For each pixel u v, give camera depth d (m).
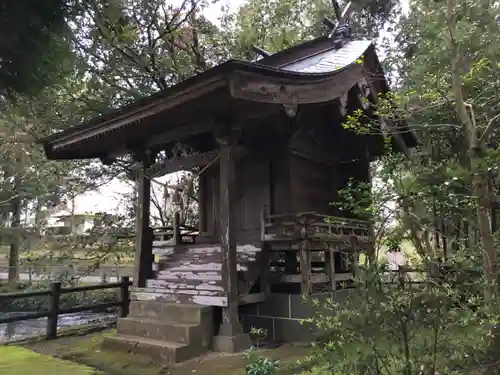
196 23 12.45
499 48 4.69
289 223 6.32
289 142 7.16
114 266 14.17
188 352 5.21
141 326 5.82
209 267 6.50
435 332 2.55
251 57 12.55
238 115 5.61
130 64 11.80
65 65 3.97
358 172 8.42
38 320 11.02
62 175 13.46
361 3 11.12
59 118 11.33
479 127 4.34
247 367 3.73
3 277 18.20
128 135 6.64
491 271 3.42
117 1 8.98
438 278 3.20
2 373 4.79
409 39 7.94
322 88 5.65
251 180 7.62
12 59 3.48
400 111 5.69
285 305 6.18
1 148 12.85
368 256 3.39
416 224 3.46
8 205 14.19
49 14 3.46
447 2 4.67
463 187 3.95
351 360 2.63
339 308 3.20
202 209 8.44
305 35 13.18
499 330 2.51
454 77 4.45
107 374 4.72
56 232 14.00
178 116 5.61
